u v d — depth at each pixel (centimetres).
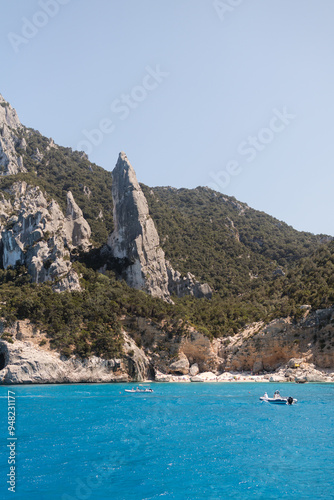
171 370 11800
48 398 7825
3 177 16988
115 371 10719
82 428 5441
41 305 10900
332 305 11119
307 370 10856
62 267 13175
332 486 3569
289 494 3416
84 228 15900
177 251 18250
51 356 10225
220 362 12200
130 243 15312
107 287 13425
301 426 5544
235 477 3766
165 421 5866
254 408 6856
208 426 5550
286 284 15150
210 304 15225
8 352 10038
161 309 12700
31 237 13900
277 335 11588
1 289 12212
